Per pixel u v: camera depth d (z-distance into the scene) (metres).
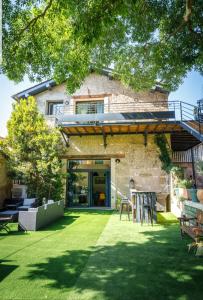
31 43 5.93
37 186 12.21
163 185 13.06
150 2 6.46
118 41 7.82
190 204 7.51
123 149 13.65
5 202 11.88
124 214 11.06
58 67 6.52
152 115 11.88
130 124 11.90
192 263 4.31
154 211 8.87
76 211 12.19
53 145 12.27
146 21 6.97
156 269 4.02
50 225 8.20
